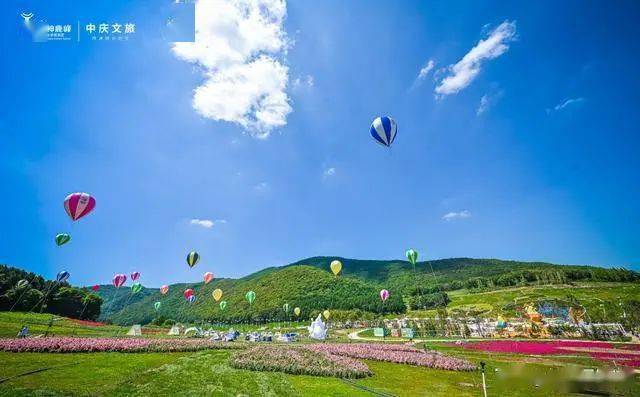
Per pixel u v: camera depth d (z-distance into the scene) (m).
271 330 84.94
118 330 52.78
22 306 66.50
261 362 22.59
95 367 19.03
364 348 35.16
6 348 21.95
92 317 86.44
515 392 18.59
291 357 24.33
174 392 15.18
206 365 21.80
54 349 22.98
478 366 26.80
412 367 26.47
